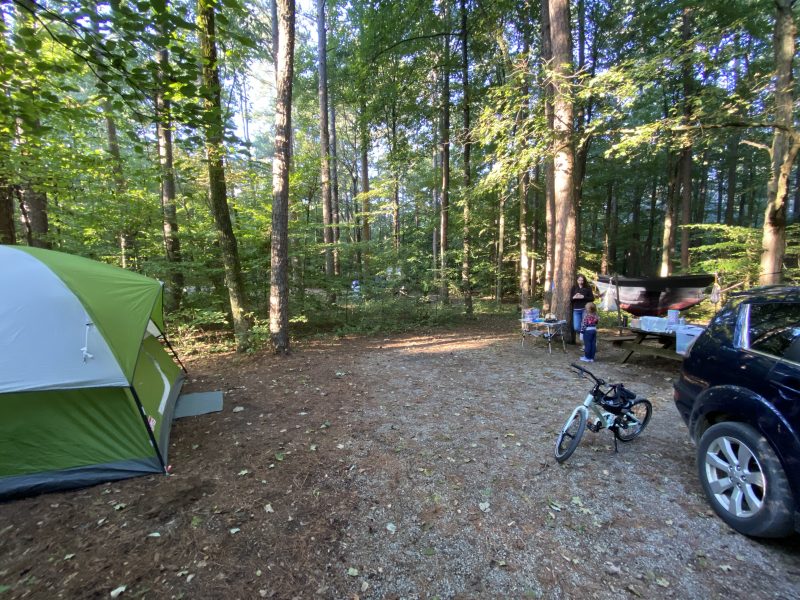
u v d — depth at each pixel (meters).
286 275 7.82
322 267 12.55
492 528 2.56
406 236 17.64
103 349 3.17
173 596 2.02
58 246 8.76
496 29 12.09
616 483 3.07
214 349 8.32
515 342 9.05
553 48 7.64
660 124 6.31
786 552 2.29
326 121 13.73
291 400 5.11
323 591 2.06
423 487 3.04
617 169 19.02
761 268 6.70
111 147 9.41
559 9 7.46
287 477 3.21
